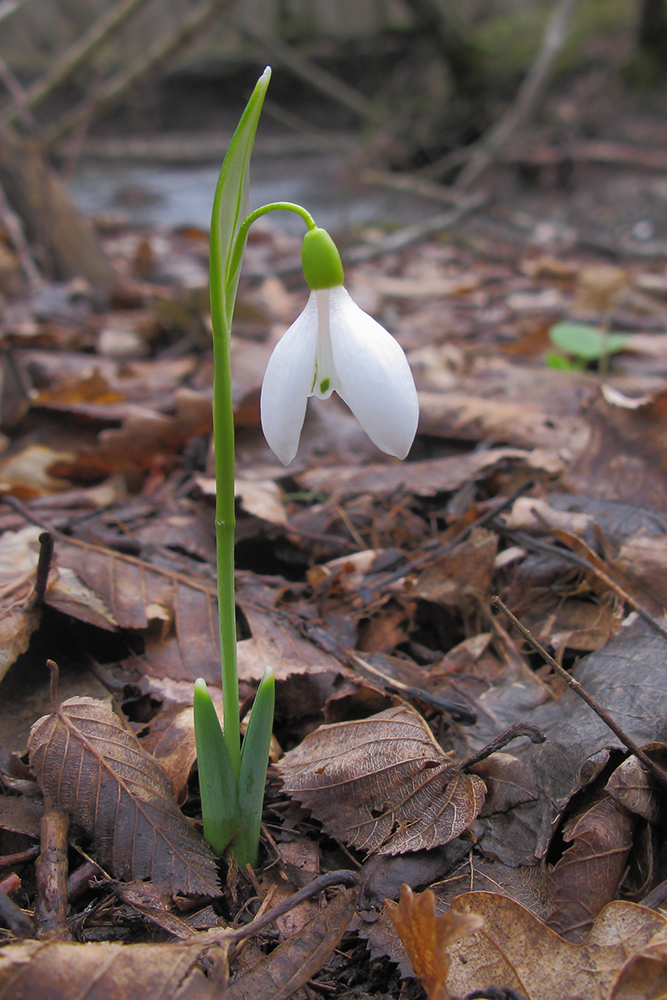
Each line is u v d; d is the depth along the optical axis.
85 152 1.26
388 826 0.17
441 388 0.34
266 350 0.38
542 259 0.69
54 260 0.53
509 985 0.14
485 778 0.17
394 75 1.44
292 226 1.01
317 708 0.19
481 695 0.19
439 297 0.58
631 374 0.39
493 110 1.21
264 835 0.17
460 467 0.26
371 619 0.21
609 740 0.17
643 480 0.24
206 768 0.16
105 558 0.21
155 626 0.20
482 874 0.16
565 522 0.23
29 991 0.13
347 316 0.15
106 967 0.14
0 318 0.46
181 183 1.38
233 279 0.15
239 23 0.98
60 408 0.30
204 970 0.15
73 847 0.16
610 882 0.16
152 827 0.16
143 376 0.36
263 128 1.65
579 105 1.21
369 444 0.30
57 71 0.67
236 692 0.16
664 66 1.20
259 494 0.24
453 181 1.19
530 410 0.31
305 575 0.24
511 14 1.43
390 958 0.15
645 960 0.14
